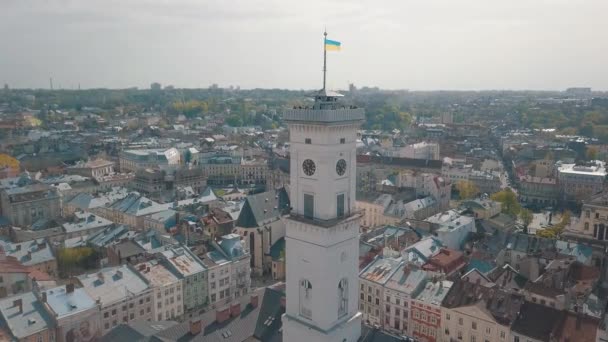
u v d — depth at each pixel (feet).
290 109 251.60
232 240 600.39
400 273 509.76
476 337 434.71
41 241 646.33
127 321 477.36
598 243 654.94
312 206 256.32
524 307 422.00
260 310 384.47
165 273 527.40
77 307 437.58
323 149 244.22
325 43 254.47
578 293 502.38
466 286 459.73
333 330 261.65
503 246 655.35
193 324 354.54
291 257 266.77
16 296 431.43
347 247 265.13
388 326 501.15
